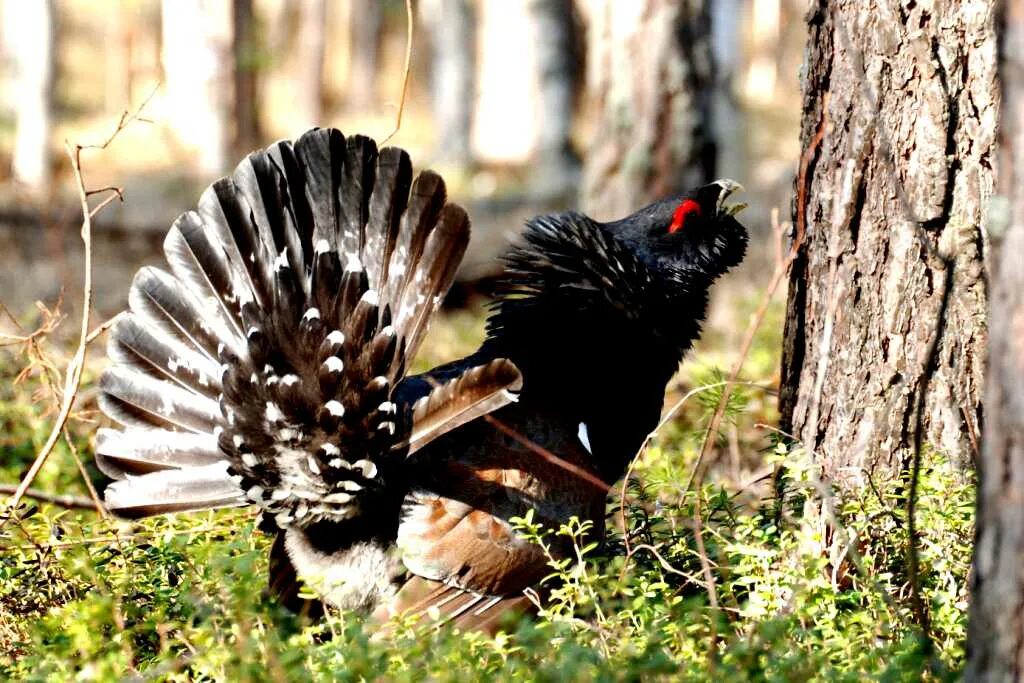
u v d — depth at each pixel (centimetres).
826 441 1087
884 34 1012
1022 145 649
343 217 1006
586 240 1127
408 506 997
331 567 1017
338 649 782
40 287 2920
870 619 820
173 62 5947
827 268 1080
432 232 1003
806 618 825
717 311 2495
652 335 1164
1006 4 663
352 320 966
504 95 5822
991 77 985
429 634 811
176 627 860
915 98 1009
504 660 802
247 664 758
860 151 1038
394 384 967
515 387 920
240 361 986
